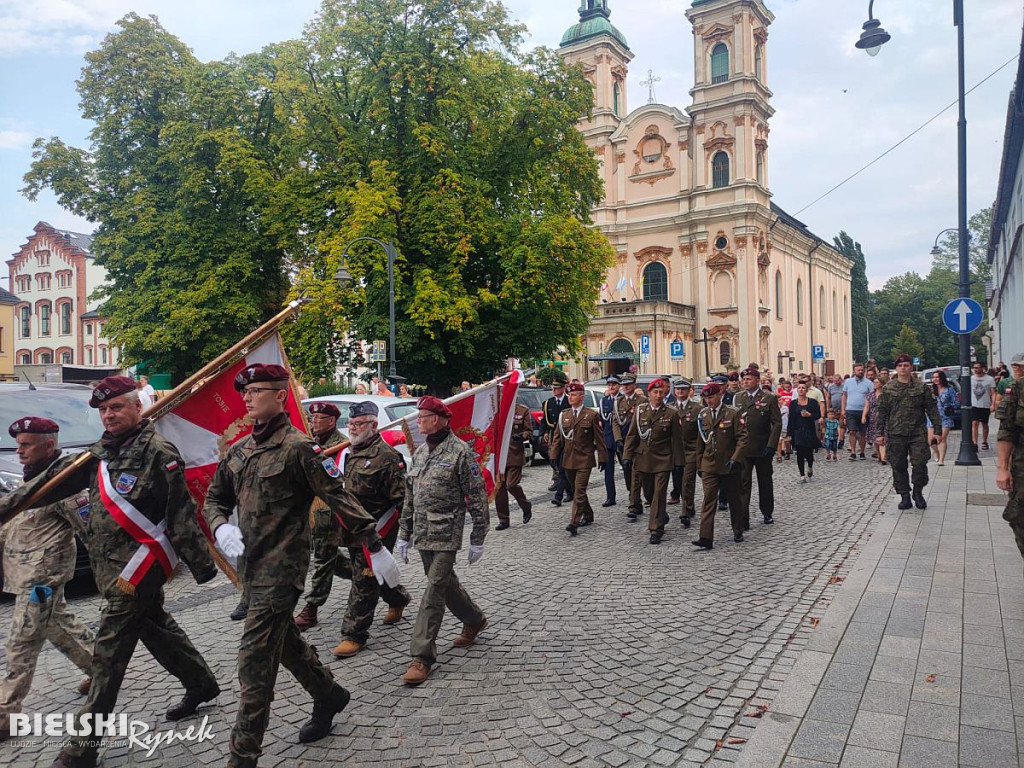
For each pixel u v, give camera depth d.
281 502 3.53
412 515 5.14
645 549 8.25
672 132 48.50
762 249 47.03
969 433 14.09
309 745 3.81
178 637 4.05
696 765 3.56
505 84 23.83
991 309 46.34
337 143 22.48
